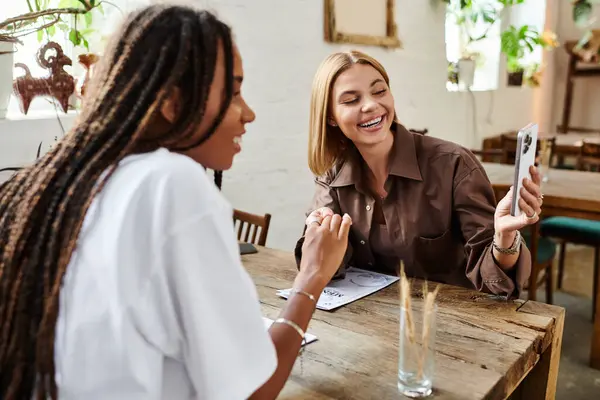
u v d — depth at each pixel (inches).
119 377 25.0
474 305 49.4
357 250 62.6
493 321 46.0
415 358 35.0
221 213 26.4
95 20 80.7
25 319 25.4
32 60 79.1
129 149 26.2
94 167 25.8
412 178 57.7
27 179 27.4
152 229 24.8
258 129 104.1
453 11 159.6
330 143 61.7
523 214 45.9
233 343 25.9
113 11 80.1
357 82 56.4
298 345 31.8
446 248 59.6
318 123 60.1
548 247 105.4
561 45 218.5
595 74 204.4
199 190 25.9
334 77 57.4
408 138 59.0
